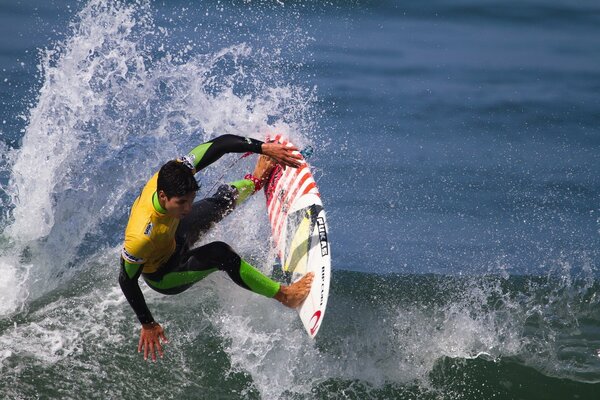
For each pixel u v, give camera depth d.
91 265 21.73
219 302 19.78
